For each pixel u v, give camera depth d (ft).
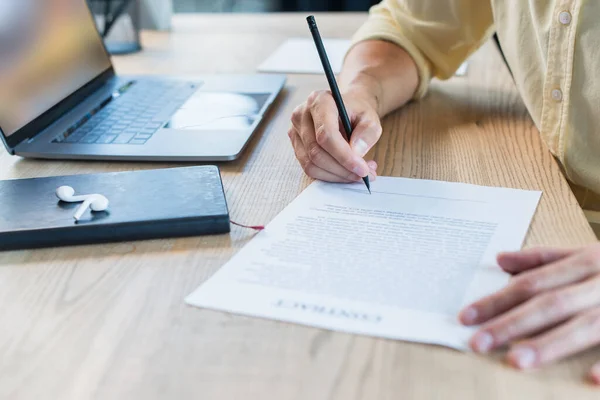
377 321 1.43
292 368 1.32
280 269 1.64
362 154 2.21
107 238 1.80
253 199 2.06
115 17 4.03
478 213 1.90
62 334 1.45
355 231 1.81
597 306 1.38
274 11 8.54
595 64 2.36
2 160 2.45
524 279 1.44
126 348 1.40
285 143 2.55
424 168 2.27
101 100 2.98
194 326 1.45
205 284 1.59
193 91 3.09
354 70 2.91
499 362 1.31
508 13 2.80
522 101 3.04
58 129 2.62
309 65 3.64
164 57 3.98
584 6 2.33
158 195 1.94
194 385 1.29
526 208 1.93
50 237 1.78
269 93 3.03
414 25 3.11
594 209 2.77
